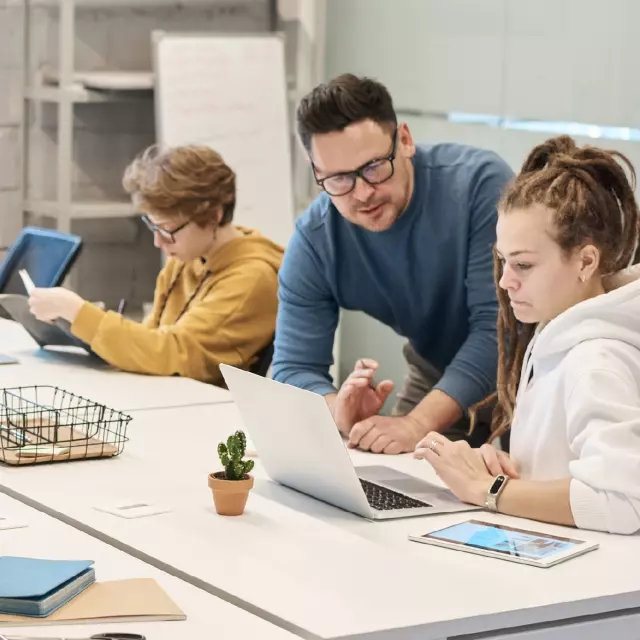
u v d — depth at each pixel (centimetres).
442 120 496
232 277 337
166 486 221
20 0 512
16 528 192
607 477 194
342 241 284
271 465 225
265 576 171
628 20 394
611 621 169
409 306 289
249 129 522
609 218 209
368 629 150
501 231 212
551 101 432
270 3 568
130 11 538
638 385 203
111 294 550
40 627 148
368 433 253
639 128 390
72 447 243
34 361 346
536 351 214
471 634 159
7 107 518
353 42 553
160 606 154
